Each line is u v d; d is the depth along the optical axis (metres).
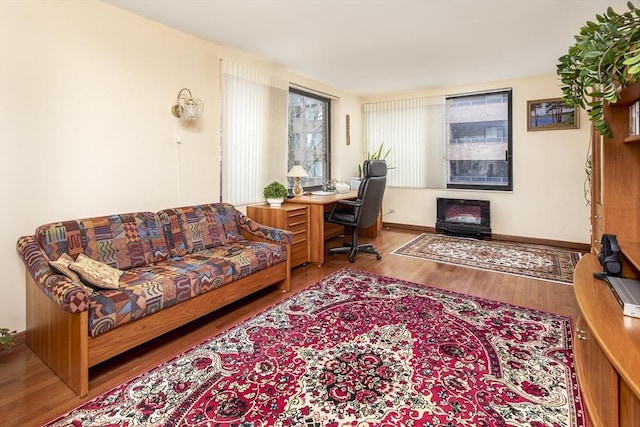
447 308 2.73
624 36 1.26
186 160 3.31
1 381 1.87
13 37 2.21
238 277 2.65
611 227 2.04
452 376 1.86
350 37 3.37
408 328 2.40
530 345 2.17
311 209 3.99
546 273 3.60
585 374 1.58
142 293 2.01
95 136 2.64
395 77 4.87
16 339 2.27
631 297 1.38
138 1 2.63
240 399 1.70
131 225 2.67
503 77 4.91
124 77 2.80
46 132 2.38
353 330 2.38
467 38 3.42
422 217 5.90
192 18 2.93
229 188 3.74
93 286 1.98
